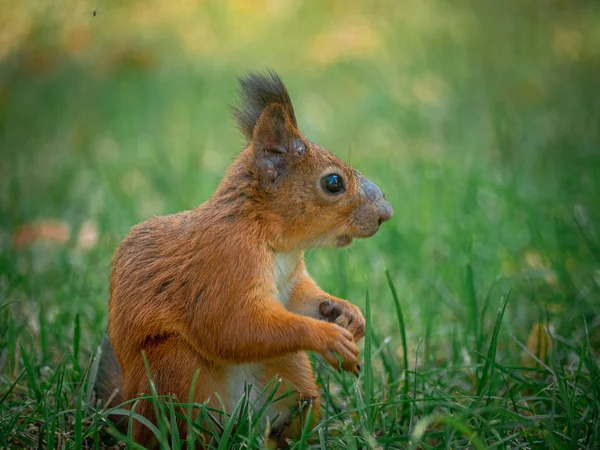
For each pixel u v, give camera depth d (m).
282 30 24.89
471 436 5.82
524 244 11.95
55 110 19.55
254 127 7.66
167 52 23.05
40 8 20.67
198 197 14.27
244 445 6.55
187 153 16.55
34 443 7.03
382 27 25.17
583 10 26.06
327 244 7.46
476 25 25.20
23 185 15.25
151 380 6.49
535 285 10.48
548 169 14.87
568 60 21.78
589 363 7.28
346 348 6.61
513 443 6.79
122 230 12.97
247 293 6.77
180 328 6.93
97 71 21.50
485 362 7.71
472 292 9.15
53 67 21.08
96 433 6.50
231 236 6.93
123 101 19.91
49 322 9.77
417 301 10.50
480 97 19.42
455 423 5.84
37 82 20.66
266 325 6.67
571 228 11.42
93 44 22.09
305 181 7.24
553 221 11.97
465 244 11.67
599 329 9.40
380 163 15.20
